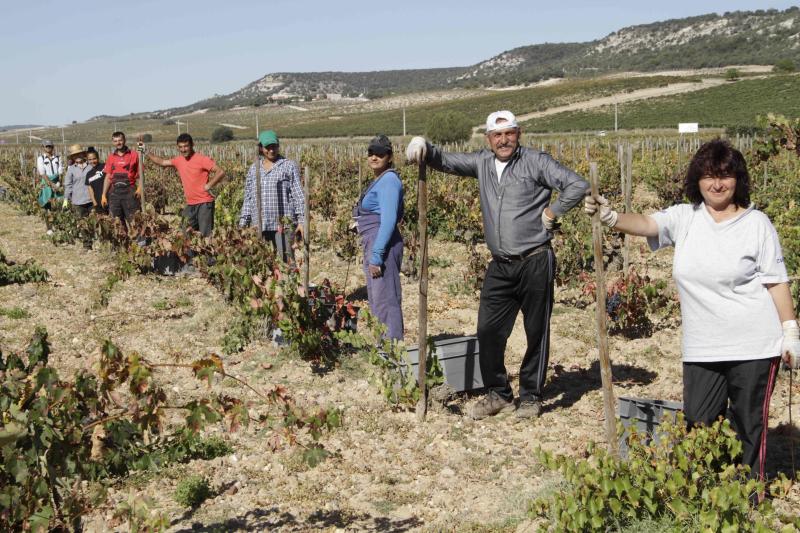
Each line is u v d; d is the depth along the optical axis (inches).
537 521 156.8
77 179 512.1
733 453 139.3
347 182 874.8
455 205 560.1
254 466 189.3
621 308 296.8
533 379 217.9
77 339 297.9
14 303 354.6
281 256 338.0
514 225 206.4
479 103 6525.6
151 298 367.6
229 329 305.3
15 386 120.0
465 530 156.3
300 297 264.7
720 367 148.8
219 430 209.3
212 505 170.1
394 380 223.0
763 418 146.9
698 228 148.0
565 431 208.1
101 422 131.0
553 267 211.0
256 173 333.4
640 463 140.3
